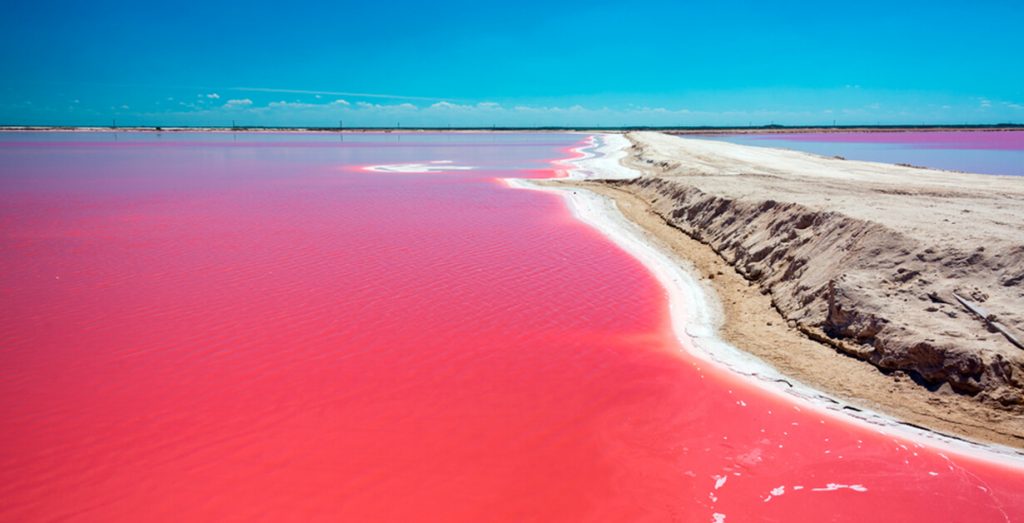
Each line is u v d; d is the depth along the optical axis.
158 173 43.91
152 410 9.64
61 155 62.31
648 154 48.19
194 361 11.32
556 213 26.52
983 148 69.25
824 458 8.38
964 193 20.53
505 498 7.64
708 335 12.58
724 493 7.71
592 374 10.89
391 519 7.25
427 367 11.16
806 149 68.38
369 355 11.63
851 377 10.24
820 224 15.12
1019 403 8.80
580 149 76.38
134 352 11.67
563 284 16.09
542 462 8.37
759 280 15.52
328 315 13.68
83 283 15.82
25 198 30.47
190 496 7.65
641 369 11.06
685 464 8.31
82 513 7.35
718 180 26.69
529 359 11.49
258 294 15.05
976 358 9.19
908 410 9.29
